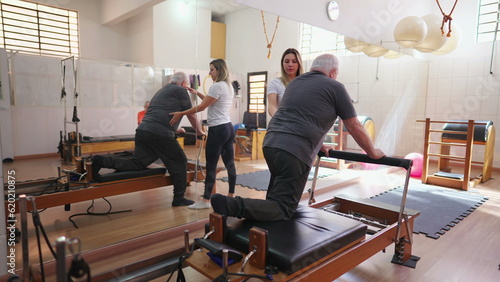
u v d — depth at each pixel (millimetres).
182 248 1736
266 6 3090
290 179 1781
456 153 5629
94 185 2215
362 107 4703
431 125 5879
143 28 2314
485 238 2609
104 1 2094
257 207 1656
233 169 3051
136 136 2406
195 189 2811
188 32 2586
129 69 2275
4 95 1758
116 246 2154
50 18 1872
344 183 4422
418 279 1962
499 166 5262
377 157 1987
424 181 4512
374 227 2346
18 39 1783
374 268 2090
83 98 2074
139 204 2545
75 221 2262
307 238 1516
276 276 1319
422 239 2574
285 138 1796
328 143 4473
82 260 911
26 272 1437
